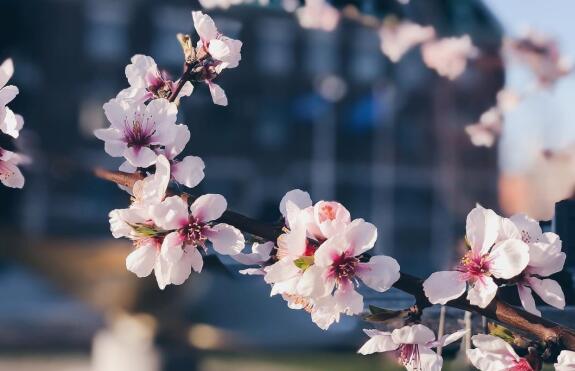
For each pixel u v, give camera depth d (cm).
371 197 2592
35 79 2234
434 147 2561
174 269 137
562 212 193
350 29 2561
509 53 833
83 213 1788
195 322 313
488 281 132
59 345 857
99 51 2323
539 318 134
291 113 2534
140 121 147
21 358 841
